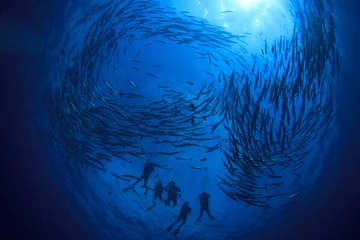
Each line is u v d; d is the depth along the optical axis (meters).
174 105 11.73
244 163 8.32
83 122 10.16
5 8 12.03
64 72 12.62
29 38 12.70
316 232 10.80
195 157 12.62
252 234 11.47
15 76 12.48
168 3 14.75
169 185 10.70
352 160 10.75
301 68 9.27
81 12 13.55
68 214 12.22
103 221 12.34
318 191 11.16
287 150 9.72
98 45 11.79
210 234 11.65
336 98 10.53
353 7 10.16
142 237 11.87
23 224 11.77
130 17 13.07
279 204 11.09
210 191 12.30
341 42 10.16
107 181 12.39
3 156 11.99
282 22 13.08
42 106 12.17
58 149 11.87
